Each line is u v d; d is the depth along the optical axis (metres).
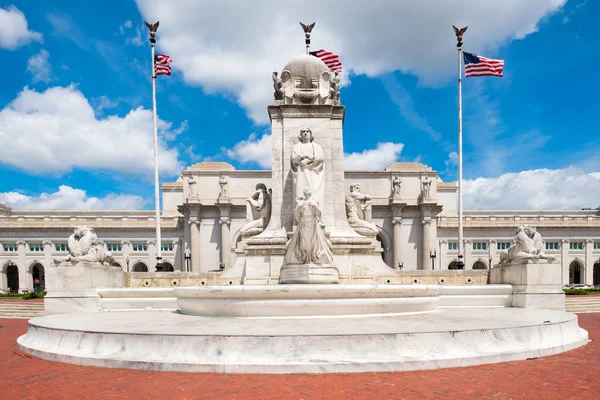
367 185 66.69
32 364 7.73
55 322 9.59
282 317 9.50
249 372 6.75
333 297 9.70
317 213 12.06
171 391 5.98
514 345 7.80
